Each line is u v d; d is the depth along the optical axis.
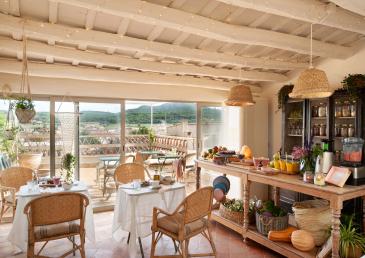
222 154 4.51
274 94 6.46
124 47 3.85
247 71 5.63
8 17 3.20
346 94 4.43
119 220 3.63
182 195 3.90
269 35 3.89
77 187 3.78
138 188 3.70
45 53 3.94
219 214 4.47
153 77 5.34
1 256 3.48
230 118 6.63
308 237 3.18
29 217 2.84
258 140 6.38
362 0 2.64
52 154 5.13
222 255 3.54
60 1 2.69
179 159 6.30
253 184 6.02
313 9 3.07
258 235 3.66
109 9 2.86
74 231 3.09
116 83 5.53
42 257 3.05
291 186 3.20
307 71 3.10
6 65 4.34
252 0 2.76
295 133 5.58
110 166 5.64
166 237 4.11
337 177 2.98
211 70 5.29
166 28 3.91
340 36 4.57
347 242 2.95
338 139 4.66
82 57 4.21
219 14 3.67
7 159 4.94
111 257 3.49
